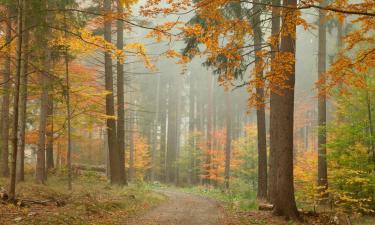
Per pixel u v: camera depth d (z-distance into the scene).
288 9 8.38
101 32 23.28
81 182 22.95
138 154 46.56
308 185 19.09
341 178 16.73
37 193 13.91
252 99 11.70
